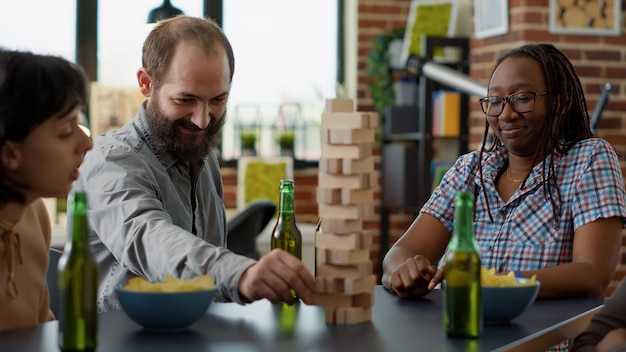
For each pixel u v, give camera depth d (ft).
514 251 6.93
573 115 7.14
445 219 7.46
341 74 19.34
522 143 6.97
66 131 4.83
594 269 6.36
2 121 4.64
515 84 6.92
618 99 15.05
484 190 7.21
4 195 4.87
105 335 4.67
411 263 6.15
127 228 5.98
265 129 18.76
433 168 17.11
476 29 15.80
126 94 16.98
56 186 4.87
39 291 5.61
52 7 17.72
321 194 4.91
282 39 18.95
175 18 7.08
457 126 16.99
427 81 16.94
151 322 4.71
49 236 5.96
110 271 6.81
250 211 12.75
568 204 6.83
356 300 5.07
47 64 4.74
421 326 4.99
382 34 18.37
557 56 7.03
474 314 4.66
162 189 6.97
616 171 6.81
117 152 6.68
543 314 5.50
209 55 6.80
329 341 4.54
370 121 4.83
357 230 4.93
